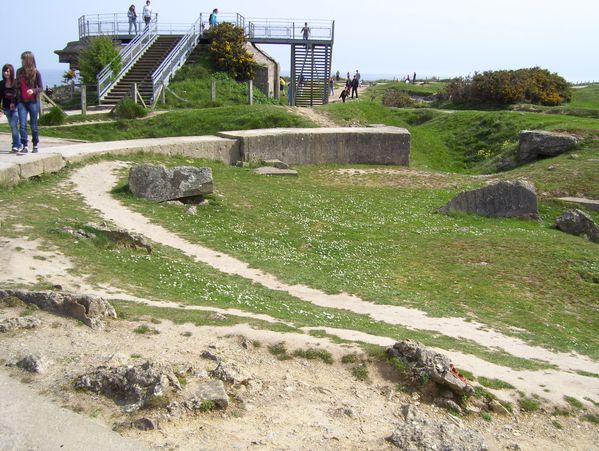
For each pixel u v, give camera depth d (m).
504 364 9.18
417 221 20.09
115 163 21.27
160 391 6.31
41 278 9.88
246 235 16.41
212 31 43.69
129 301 9.29
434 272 15.09
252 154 26.80
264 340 8.14
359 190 24.19
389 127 32.75
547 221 21.81
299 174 26.36
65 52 46.97
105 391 6.46
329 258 15.47
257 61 45.84
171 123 31.44
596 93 55.72
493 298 13.61
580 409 7.83
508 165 31.34
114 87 38.34
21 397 6.20
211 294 10.97
